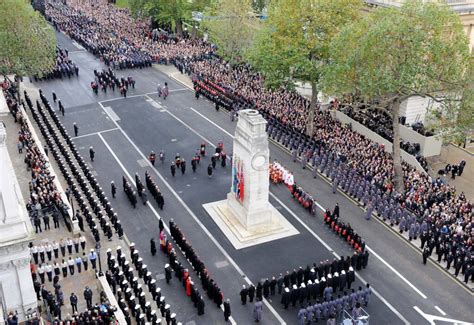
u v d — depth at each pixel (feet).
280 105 219.00
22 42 218.38
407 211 152.15
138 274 127.65
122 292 116.47
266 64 195.21
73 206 150.00
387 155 178.81
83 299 116.98
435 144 191.62
